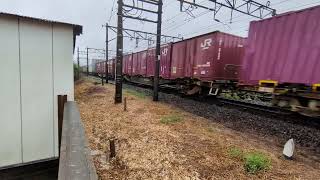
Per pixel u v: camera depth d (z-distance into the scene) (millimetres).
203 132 6094
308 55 6805
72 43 5684
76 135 2443
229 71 12609
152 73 20688
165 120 7207
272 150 5164
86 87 21203
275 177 3617
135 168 3746
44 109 5477
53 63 5488
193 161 4020
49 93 5500
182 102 12648
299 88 7418
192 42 13984
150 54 21312
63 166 1800
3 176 5125
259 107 10969
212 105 11602
